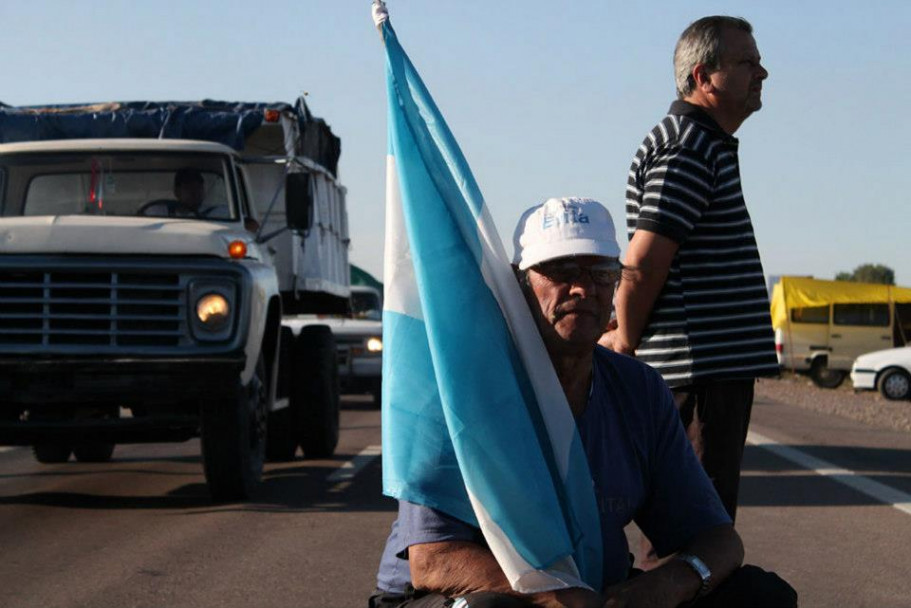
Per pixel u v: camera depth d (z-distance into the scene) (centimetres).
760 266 477
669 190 459
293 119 1229
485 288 338
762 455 1318
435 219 343
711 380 458
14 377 885
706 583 347
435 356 329
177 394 893
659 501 364
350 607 604
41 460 1273
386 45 361
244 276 912
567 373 351
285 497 977
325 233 1341
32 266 887
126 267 893
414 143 350
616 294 469
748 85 468
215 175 1044
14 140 1167
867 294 4128
